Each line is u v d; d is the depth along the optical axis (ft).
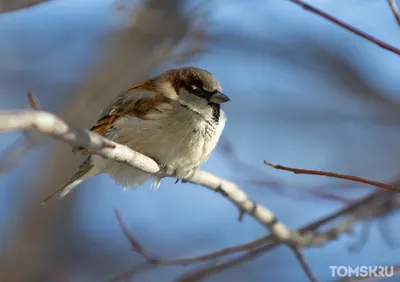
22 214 44.37
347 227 30.83
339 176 18.86
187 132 27.45
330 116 50.49
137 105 27.78
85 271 44.37
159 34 40.88
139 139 27.45
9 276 42.70
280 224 29.19
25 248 43.57
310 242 29.91
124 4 37.01
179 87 27.96
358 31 20.52
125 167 28.14
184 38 37.22
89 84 41.86
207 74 28.37
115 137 27.84
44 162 45.32
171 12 39.65
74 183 29.37
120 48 43.14
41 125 17.33
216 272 30.35
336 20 20.66
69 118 38.78
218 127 28.19
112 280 30.35
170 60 37.37
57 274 42.70
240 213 28.71
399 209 32.30
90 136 20.35
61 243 44.70
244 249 30.07
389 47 20.08
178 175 28.02
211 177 27.76
